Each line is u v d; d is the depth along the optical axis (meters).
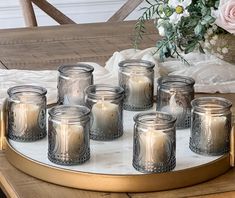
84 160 0.93
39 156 0.96
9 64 1.45
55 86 1.28
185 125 1.07
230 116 0.98
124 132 1.05
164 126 0.90
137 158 0.91
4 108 1.02
